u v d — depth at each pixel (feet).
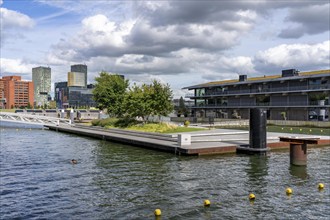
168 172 65.92
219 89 284.41
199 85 304.50
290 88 223.71
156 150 98.89
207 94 294.87
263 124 87.86
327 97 205.36
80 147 111.24
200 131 135.03
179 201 47.06
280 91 228.22
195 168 69.72
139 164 75.51
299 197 49.19
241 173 64.69
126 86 192.24
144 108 144.97
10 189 54.34
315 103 211.20
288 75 233.55
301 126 205.05
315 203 46.52
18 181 60.08
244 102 262.47
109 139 132.67
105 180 60.03
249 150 87.25
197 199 47.96
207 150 87.25
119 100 181.88
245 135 121.29
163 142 103.30
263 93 240.53
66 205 45.85
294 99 224.74
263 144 88.07
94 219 40.50
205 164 74.18
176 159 81.41
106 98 186.39
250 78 280.72
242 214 42.04
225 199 47.98
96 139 140.77
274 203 46.37
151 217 40.93
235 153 89.61
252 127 88.48
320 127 193.57
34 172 68.23
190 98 312.09
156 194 50.52
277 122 221.66
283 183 57.16
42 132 184.75
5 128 215.31
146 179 60.23
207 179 59.77
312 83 213.05
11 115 228.02
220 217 40.93
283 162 76.43
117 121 170.50
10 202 47.37
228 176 62.08
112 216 41.42
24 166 75.25
